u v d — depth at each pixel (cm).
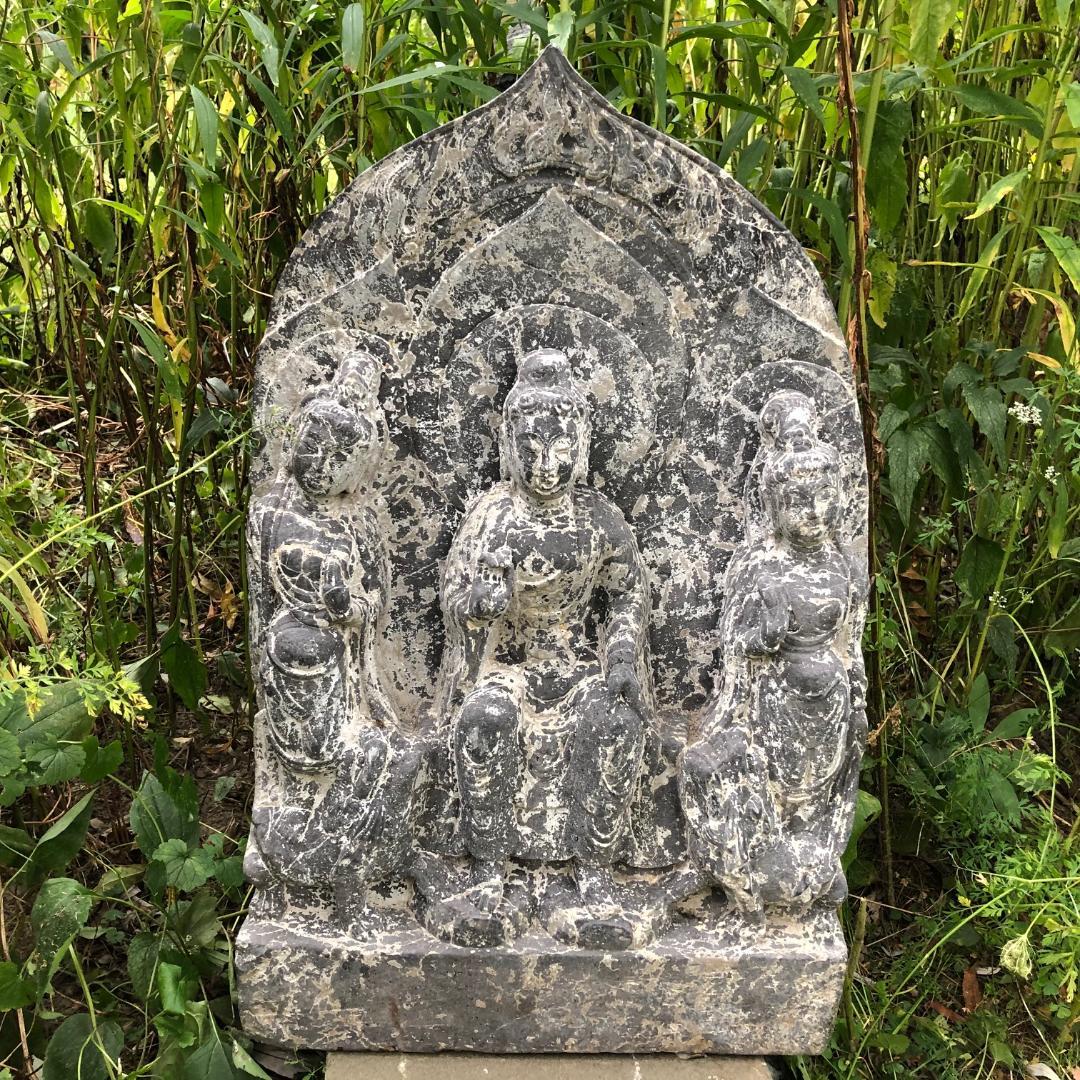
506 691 163
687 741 169
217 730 246
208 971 185
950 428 207
